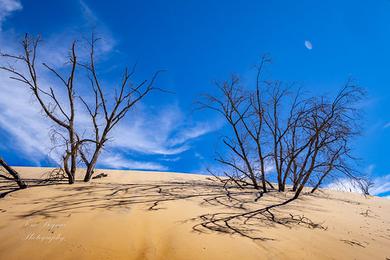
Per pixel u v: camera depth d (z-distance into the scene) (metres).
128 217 6.90
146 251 5.21
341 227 7.65
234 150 12.59
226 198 10.04
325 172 11.78
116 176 12.91
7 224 5.97
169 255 5.14
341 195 13.54
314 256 5.55
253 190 12.02
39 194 8.64
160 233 6.10
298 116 11.89
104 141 11.55
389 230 7.88
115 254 5.02
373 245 6.48
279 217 8.07
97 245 5.28
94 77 11.68
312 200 11.16
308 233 6.89
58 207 7.39
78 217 6.66
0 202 7.55
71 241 5.36
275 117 12.73
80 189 9.63
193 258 5.11
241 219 7.54
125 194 9.34
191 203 8.86
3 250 4.86
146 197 9.16
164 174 14.53
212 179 14.08
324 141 11.10
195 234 6.14
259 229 6.84
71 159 10.87
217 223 7.02
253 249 5.62
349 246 6.26
